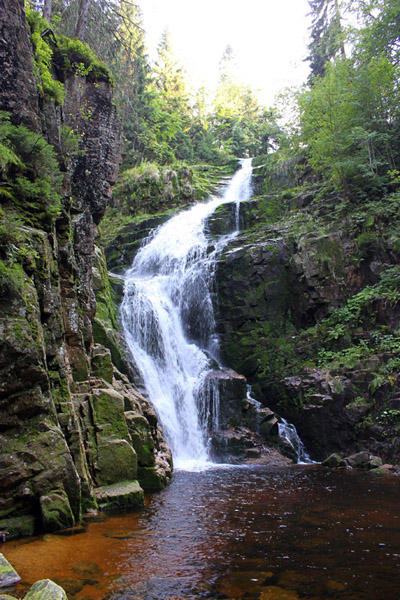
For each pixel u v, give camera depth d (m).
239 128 39.78
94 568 4.68
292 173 23.88
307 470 11.31
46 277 7.01
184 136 34.97
